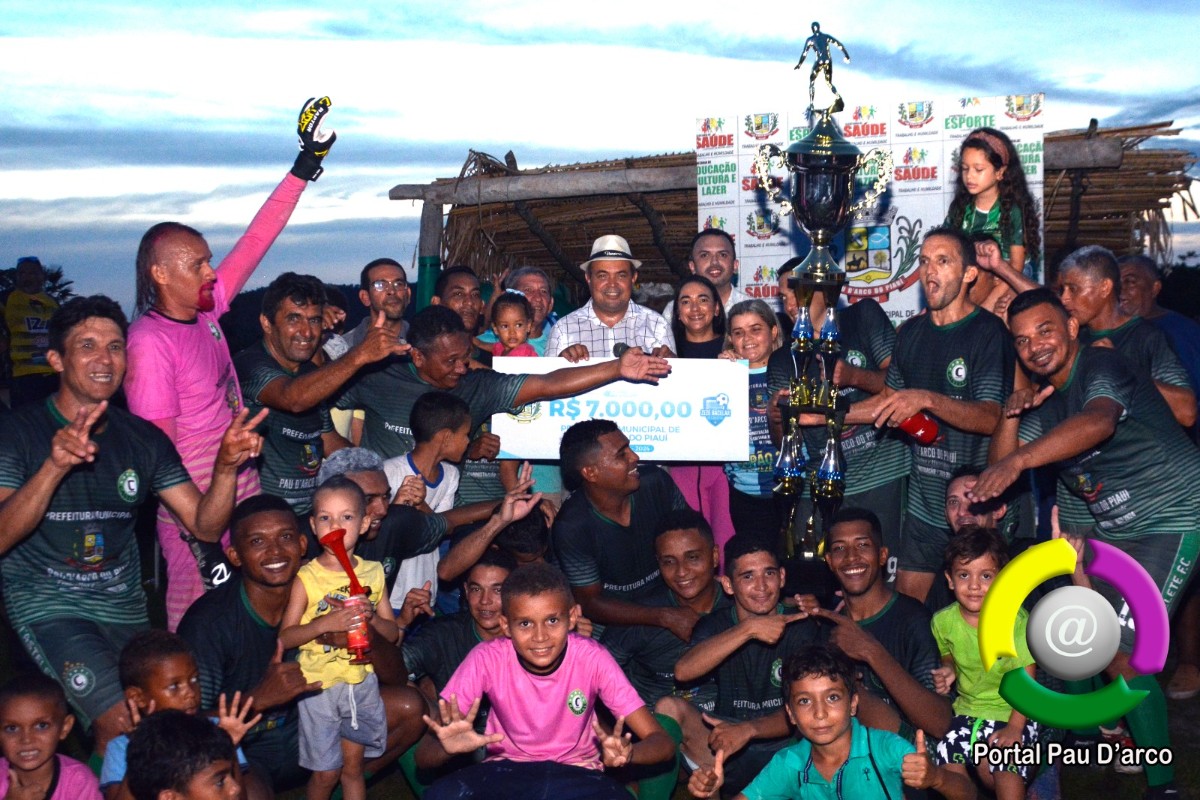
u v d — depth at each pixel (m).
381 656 5.29
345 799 5.41
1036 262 8.10
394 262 8.17
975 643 5.23
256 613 5.14
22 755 4.38
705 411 6.81
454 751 4.46
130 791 4.06
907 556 6.43
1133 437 5.37
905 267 8.90
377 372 6.73
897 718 5.23
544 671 4.77
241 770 4.73
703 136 9.38
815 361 6.20
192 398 5.75
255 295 12.60
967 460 6.13
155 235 5.70
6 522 4.62
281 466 6.25
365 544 5.76
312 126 6.96
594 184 9.86
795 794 4.73
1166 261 9.56
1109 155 8.88
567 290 12.10
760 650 5.50
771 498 6.98
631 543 6.18
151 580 9.64
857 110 8.93
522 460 7.22
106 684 4.85
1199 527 5.34
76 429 4.61
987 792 5.57
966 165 6.88
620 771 5.42
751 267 9.31
